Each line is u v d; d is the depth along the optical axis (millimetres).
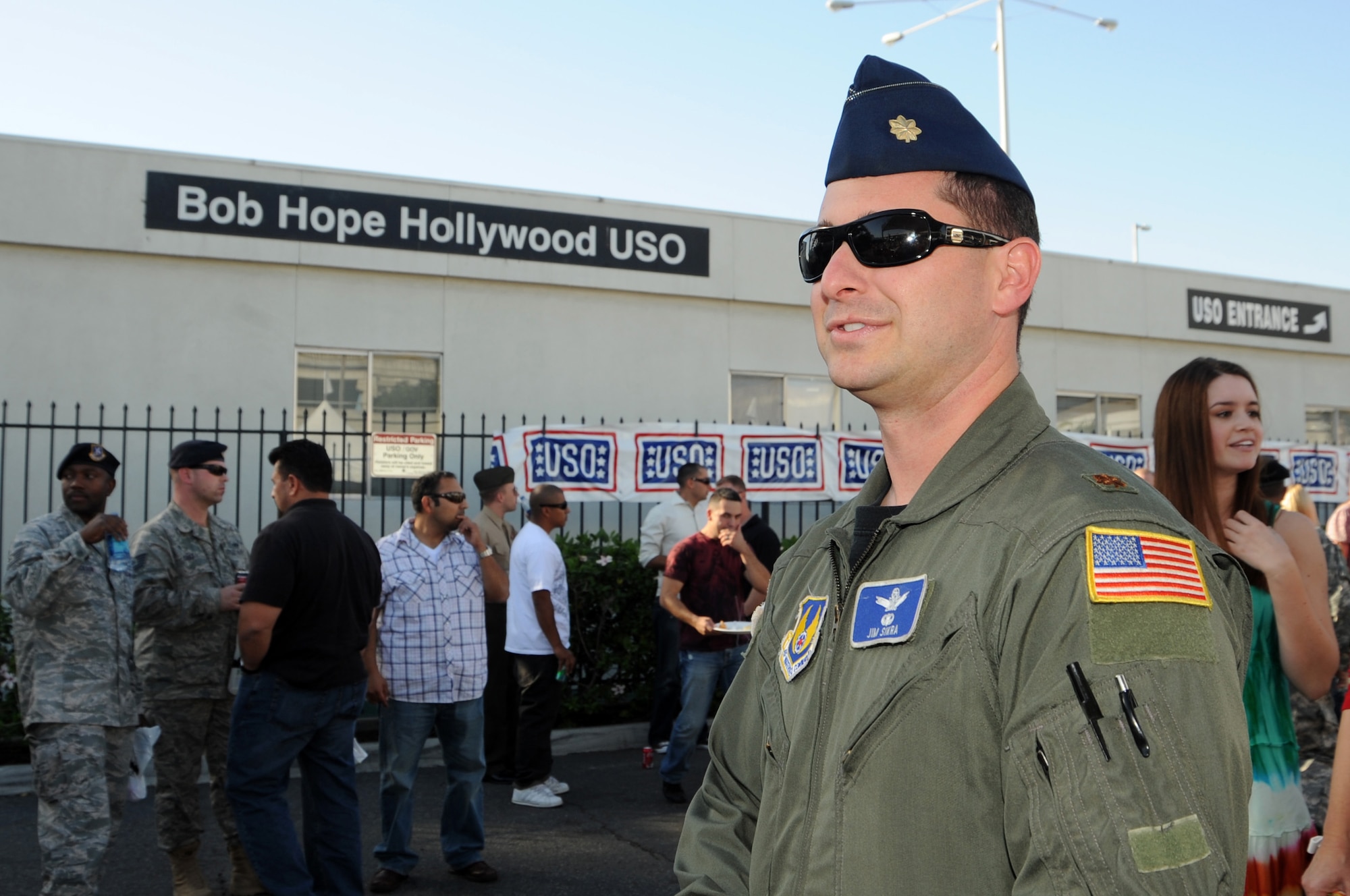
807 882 1118
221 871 5328
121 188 9344
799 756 1199
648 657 8406
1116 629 964
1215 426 2604
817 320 1361
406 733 5035
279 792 4312
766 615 1510
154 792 6676
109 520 4312
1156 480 2715
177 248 9461
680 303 11352
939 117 1282
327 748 4488
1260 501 2680
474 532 6793
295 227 9836
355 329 10086
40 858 5387
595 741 8047
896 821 1040
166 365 9461
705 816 1490
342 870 4457
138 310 9414
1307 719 2689
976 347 1253
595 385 10922
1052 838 932
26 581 4180
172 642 4863
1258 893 2381
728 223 11523
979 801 1023
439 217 10320
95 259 9312
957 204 1247
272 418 9766
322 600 4383
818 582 1383
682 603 6559
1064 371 13156
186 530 4984
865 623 1150
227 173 9648
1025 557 1046
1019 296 1265
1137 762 919
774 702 1333
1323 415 15117
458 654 5082
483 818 5887
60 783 4176
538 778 6504
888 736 1064
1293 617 2377
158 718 4828
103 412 8336
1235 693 982
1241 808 945
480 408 10469
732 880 1392
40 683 4203
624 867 5363
